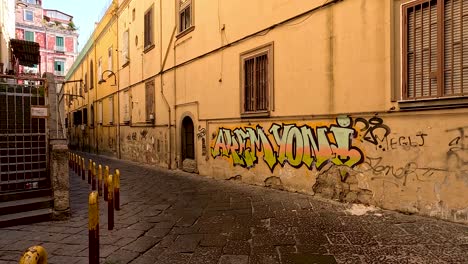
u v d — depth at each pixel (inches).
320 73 269.4
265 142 326.3
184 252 171.0
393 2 219.9
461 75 190.1
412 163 211.6
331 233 188.4
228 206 263.1
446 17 197.5
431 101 199.6
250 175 346.6
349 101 248.2
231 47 370.6
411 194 212.7
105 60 865.5
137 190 355.6
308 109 280.4
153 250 175.5
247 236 191.2
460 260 146.9
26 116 260.2
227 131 380.5
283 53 303.7
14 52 634.8
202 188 345.7
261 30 327.6
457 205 191.0
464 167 187.5
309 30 278.2
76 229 214.5
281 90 306.7
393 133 221.5
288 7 297.3
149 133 600.1
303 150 286.0
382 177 228.5
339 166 256.5
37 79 265.4
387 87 224.5
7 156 251.1
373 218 210.5
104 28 867.4
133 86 674.2
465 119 186.9
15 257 168.9
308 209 240.2
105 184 305.3
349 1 247.0
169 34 513.0
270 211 241.1
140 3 624.7
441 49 197.8
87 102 1072.2
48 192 258.5
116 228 215.6
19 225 222.8
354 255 157.4
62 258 166.2
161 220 232.2
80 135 1189.1
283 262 153.7
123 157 742.5
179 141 490.3
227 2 376.2
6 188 249.1
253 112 336.8
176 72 494.6
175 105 499.5
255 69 336.8
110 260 163.0
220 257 162.6
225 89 382.3
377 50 230.1
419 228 187.6
